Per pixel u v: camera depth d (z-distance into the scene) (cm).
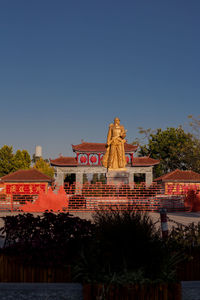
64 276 400
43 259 407
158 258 373
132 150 4103
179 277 419
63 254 413
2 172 4684
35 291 358
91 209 1827
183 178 2442
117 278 340
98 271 358
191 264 427
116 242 394
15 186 2388
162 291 335
